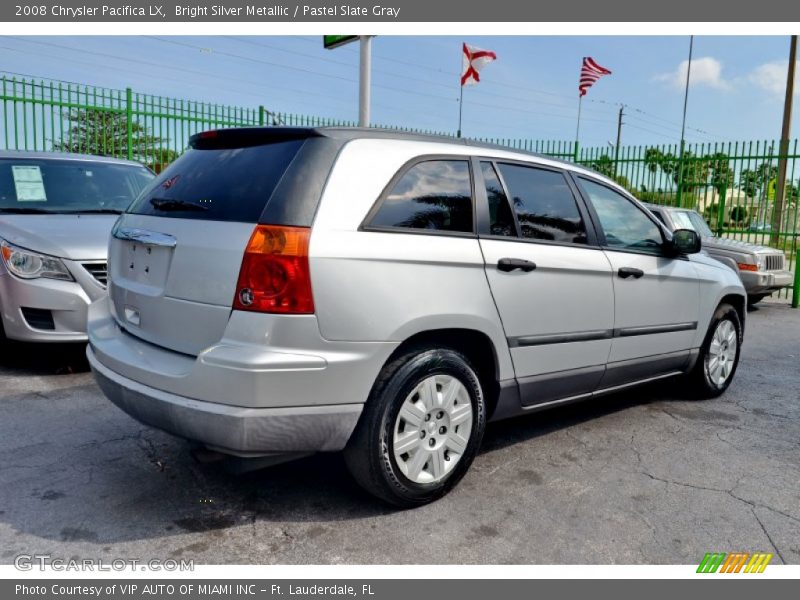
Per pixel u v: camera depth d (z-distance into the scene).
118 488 3.25
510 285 3.37
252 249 2.64
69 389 4.78
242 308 2.64
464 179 3.33
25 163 6.04
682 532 3.02
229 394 2.58
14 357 5.55
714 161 12.80
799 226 12.11
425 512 3.11
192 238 2.84
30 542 2.74
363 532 2.91
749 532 3.04
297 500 3.18
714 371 5.18
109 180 6.34
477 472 3.61
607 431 4.38
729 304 5.37
